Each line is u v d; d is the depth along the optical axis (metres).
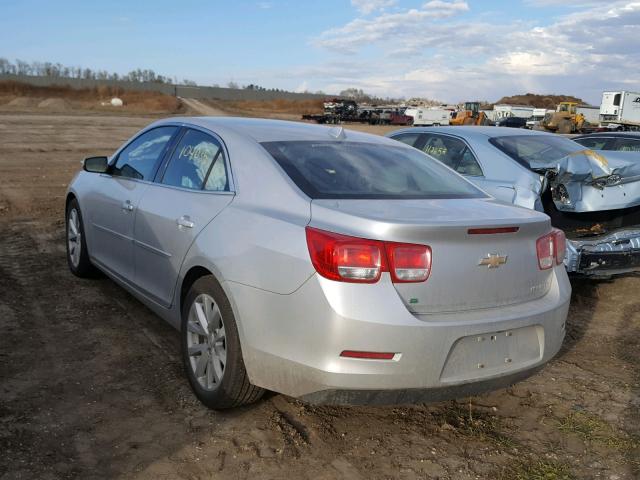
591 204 5.44
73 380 3.76
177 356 4.17
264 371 3.08
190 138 4.28
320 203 3.16
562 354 4.58
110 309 4.97
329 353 2.80
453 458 3.13
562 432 3.43
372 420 3.47
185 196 3.91
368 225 2.88
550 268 3.42
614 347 4.74
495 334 3.08
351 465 3.03
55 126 28.36
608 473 3.05
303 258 2.91
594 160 5.45
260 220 3.22
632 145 9.18
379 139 4.46
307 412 3.52
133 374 3.88
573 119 53.72
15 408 3.39
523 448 3.26
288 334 2.94
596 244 5.39
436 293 2.94
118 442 3.13
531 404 3.76
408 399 2.96
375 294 2.80
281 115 80.62
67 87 96.00
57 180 12.24
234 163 3.70
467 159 6.21
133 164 4.81
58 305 5.01
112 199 4.78
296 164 3.56
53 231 7.68
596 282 6.38
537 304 3.29
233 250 3.25
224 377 3.29
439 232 2.90
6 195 10.16
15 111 43.97
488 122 61.38
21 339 4.31
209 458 3.03
